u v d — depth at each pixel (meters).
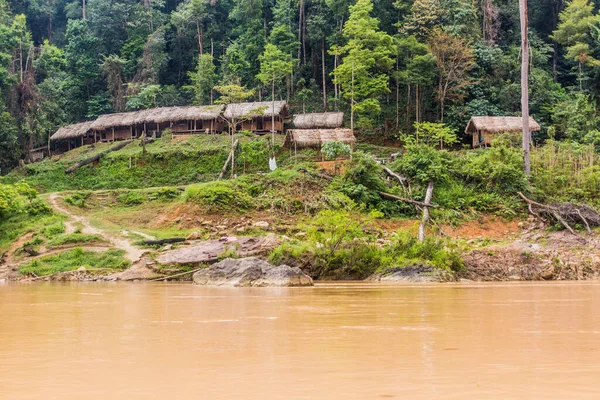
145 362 5.92
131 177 54.31
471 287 20.50
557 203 38.22
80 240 33.75
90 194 42.81
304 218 37.03
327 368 5.51
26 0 85.75
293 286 21.70
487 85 61.78
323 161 48.66
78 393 4.54
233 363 5.82
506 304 13.30
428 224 37.41
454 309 12.00
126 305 13.67
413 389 4.58
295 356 6.21
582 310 11.77
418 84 60.16
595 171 43.00
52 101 68.06
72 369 5.56
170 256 29.52
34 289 21.56
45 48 71.38
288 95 69.19
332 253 26.80
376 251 26.91
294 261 26.81
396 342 7.23
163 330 8.68
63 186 54.53
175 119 60.59
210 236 33.91
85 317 10.83
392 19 71.19
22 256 33.62
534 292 17.73
